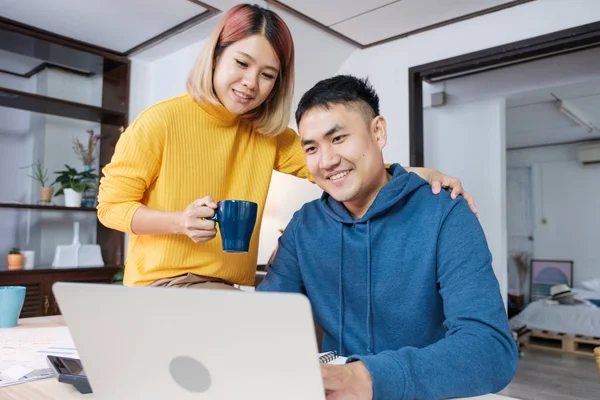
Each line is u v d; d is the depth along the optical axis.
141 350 0.55
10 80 3.46
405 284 1.00
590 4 2.62
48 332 1.12
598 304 5.32
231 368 0.49
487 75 3.82
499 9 2.92
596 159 6.48
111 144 3.50
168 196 1.18
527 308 5.39
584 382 3.64
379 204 1.01
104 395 0.62
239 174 1.29
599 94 4.26
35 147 3.41
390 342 1.02
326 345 1.15
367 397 0.60
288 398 0.48
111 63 3.41
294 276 1.18
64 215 3.47
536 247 7.17
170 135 1.16
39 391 0.72
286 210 3.50
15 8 2.74
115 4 2.71
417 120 3.28
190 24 2.92
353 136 0.97
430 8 2.91
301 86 3.36
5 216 3.26
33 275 2.90
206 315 0.47
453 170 4.14
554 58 3.52
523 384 3.58
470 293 0.84
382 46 3.44
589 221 6.76
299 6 2.85
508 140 6.62
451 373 0.67
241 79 1.10
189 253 1.17
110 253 3.43
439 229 0.96
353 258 1.06
